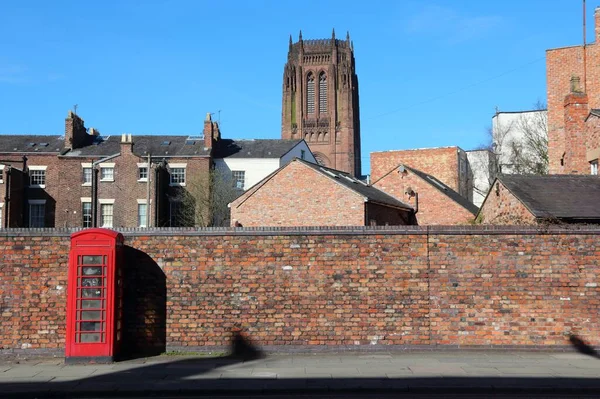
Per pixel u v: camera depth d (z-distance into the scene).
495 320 15.71
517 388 11.94
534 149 54.94
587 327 15.62
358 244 15.88
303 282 15.80
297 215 36.69
